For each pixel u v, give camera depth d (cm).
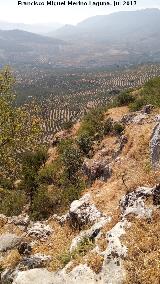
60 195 2841
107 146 3509
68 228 1881
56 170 3809
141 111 3778
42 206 2738
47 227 2038
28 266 1495
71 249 1484
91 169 2867
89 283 1182
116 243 1262
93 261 1251
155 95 4653
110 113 4944
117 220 1477
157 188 1453
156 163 1923
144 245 1226
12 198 3350
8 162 2836
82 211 1856
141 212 1400
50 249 1748
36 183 3506
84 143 3788
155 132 2184
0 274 1570
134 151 2406
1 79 2755
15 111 2811
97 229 1520
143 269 1133
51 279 1308
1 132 2739
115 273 1163
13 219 2386
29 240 1931
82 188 2823
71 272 1269
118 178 2280
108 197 1967
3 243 1900
